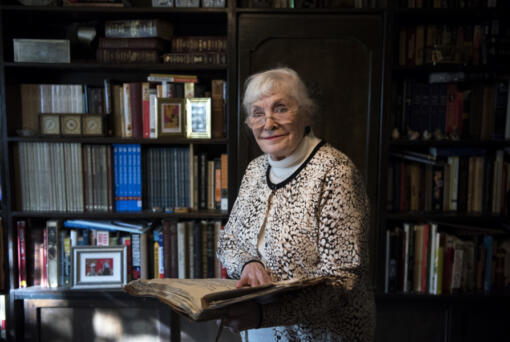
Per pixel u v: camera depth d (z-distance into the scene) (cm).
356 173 113
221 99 219
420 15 212
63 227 227
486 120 215
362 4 211
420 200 220
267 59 210
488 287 216
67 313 221
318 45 209
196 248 221
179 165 223
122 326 222
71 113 217
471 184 218
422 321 220
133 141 213
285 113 113
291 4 211
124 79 241
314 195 110
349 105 212
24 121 221
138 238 222
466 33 212
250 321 91
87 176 220
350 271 102
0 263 221
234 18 206
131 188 222
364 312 117
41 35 235
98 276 221
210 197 226
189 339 224
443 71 209
